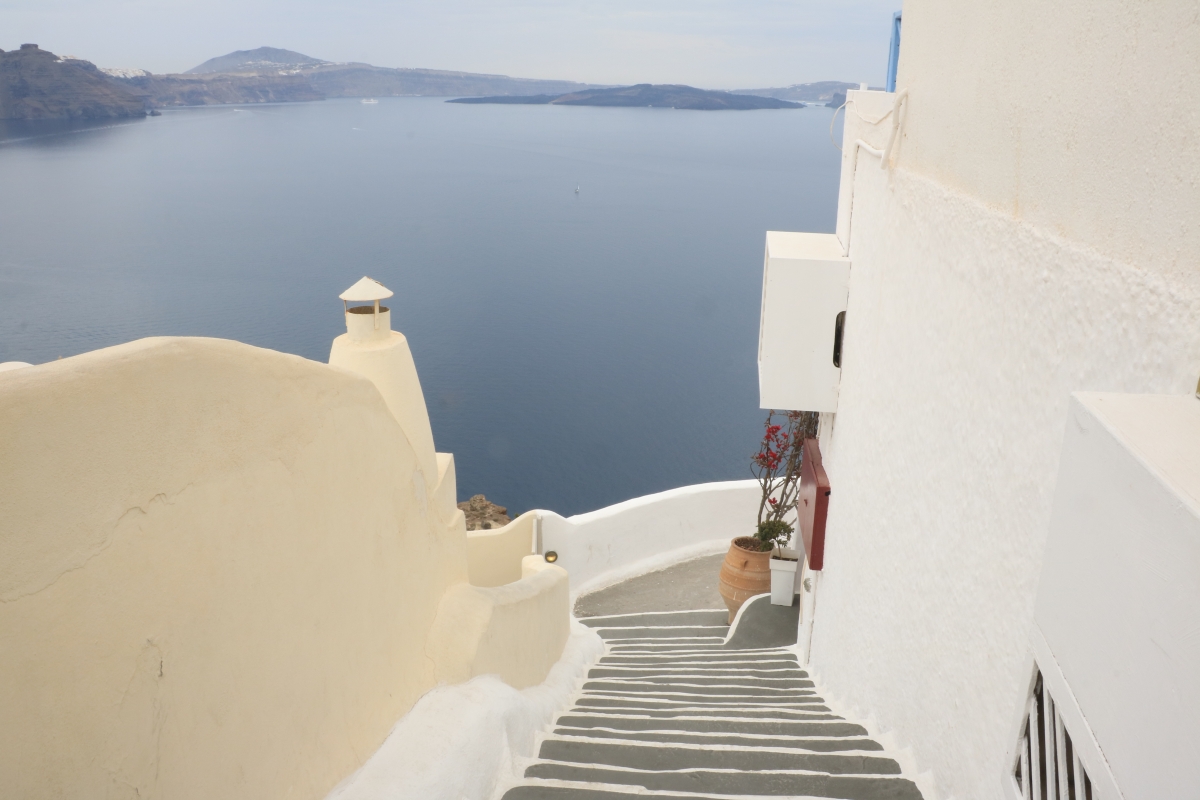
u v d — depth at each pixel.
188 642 2.06
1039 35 2.39
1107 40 1.95
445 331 116.44
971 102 3.07
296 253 171.38
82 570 1.71
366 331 4.02
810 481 6.80
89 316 111.50
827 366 6.19
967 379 2.97
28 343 94.44
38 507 1.61
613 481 69.75
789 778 3.36
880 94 5.09
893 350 4.30
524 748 3.89
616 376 98.31
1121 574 1.26
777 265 6.05
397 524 3.51
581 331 118.50
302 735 2.68
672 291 144.62
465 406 86.88
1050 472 2.18
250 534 2.36
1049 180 2.29
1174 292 1.61
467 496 65.56
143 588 1.90
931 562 3.36
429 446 4.25
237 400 2.29
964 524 2.94
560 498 65.94
